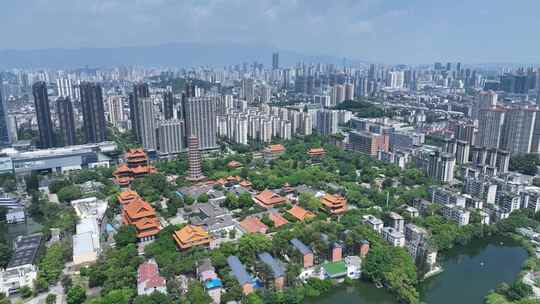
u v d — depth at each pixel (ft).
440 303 586.45
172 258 634.43
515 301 552.82
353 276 640.99
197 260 622.54
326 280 606.55
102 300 512.63
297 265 630.74
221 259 621.31
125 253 643.86
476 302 590.14
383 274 604.08
